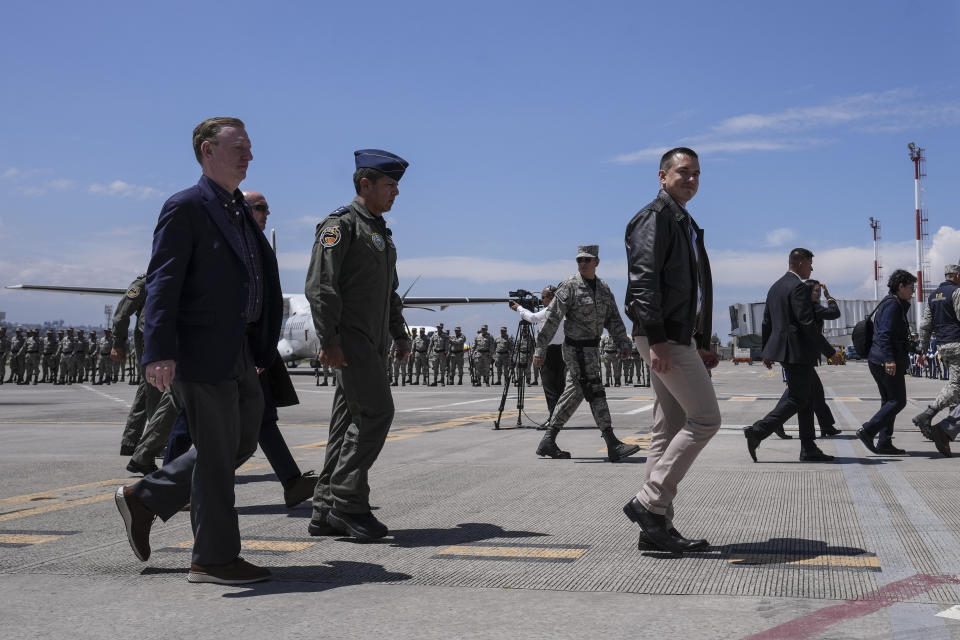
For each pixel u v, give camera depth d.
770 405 14.09
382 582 3.48
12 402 17.62
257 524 4.84
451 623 2.88
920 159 40.41
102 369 30.72
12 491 5.99
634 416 12.28
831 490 5.62
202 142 3.54
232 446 3.54
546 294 10.64
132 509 3.66
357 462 4.31
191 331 3.44
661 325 3.77
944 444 7.21
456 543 4.22
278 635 2.77
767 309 7.18
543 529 4.55
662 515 3.93
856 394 17.98
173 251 3.36
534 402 16.62
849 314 53.53
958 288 7.26
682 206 4.00
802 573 3.49
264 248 3.75
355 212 4.32
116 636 2.78
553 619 2.91
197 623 2.92
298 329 34.59
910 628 2.73
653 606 3.05
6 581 3.54
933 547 3.93
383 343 4.39
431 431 10.31
